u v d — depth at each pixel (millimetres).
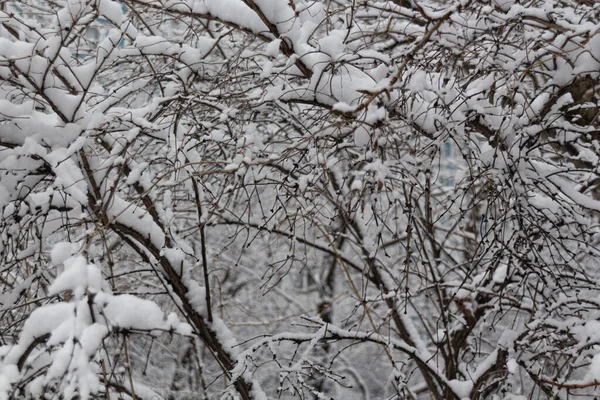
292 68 4652
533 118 4332
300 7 4508
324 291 11039
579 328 4406
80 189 4215
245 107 4539
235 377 5141
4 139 4293
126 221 4777
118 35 4387
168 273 5227
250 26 4543
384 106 3932
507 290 5617
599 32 3994
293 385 5203
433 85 4238
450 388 6043
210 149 5641
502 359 5617
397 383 5555
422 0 5633
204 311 5363
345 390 11578
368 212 7117
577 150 6230
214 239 10672
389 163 3955
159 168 7266
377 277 6723
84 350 2785
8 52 4105
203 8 4551
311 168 4547
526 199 4266
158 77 4898
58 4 5461
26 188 4488
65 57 4367
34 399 3092
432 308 10047
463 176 4770
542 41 4160
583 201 4598
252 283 11820
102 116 4336
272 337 5434
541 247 4594
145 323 3176
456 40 4281
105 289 3279
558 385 3586
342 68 4590
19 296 4391
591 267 6980
